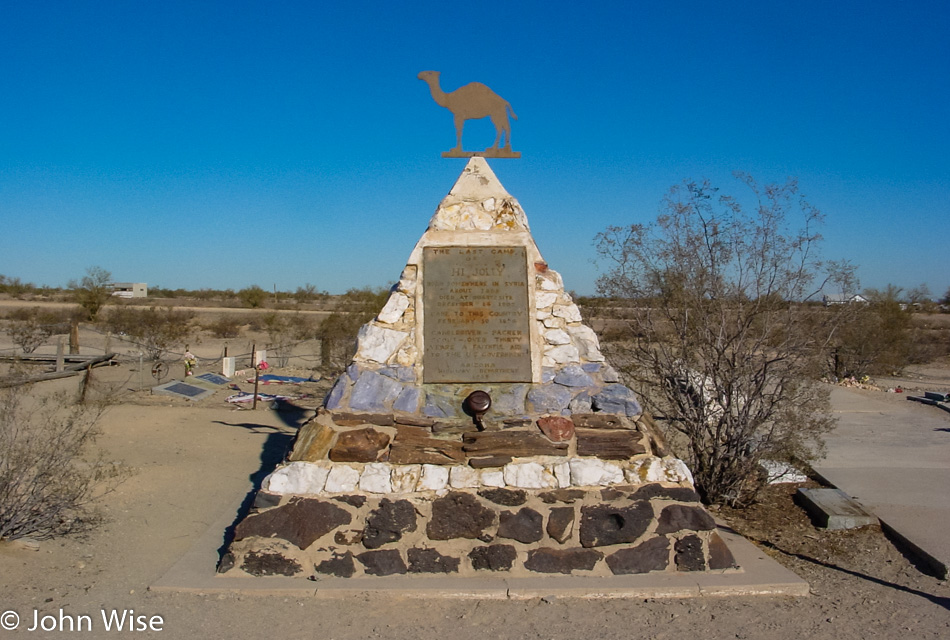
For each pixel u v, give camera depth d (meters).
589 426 5.79
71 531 6.20
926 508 7.43
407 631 4.59
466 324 6.04
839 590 5.48
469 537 5.45
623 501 5.56
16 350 21.03
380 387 5.84
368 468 5.52
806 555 6.38
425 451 5.60
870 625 4.80
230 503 7.25
